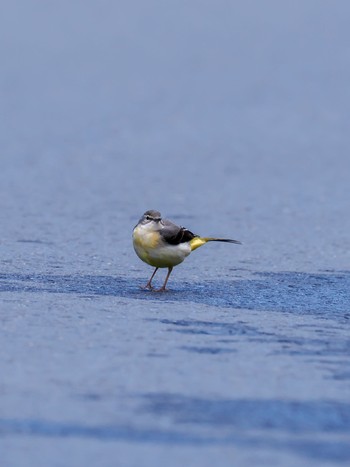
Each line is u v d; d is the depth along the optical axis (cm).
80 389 779
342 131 3256
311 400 770
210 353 898
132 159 2677
